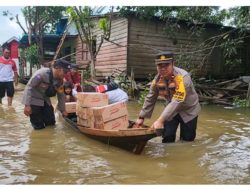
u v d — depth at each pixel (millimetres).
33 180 1961
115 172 2115
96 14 8391
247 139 3068
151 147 2686
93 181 1961
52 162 2291
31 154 2467
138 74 7211
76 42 9891
